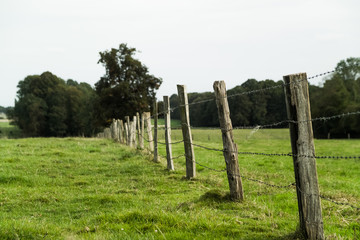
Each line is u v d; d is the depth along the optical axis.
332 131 54.28
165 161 14.38
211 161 16.27
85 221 6.21
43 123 81.25
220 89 7.61
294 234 4.80
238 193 7.41
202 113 85.44
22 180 10.55
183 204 7.17
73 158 15.12
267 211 6.63
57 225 6.05
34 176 11.07
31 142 24.38
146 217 5.95
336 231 5.38
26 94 84.00
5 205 7.80
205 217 5.88
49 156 15.67
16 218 6.68
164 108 12.70
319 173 14.20
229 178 7.48
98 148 19.66
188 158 10.76
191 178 10.67
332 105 54.53
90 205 7.71
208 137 48.41
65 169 12.62
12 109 88.56
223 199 7.48
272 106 69.94
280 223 5.80
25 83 87.44
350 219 6.10
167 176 11.24
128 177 11.27
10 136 91.94
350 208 6.80
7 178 10.54
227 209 6.84
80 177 11.36
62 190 9.45
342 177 13.10
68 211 7.25
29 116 79.62
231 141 7.53
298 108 4.61
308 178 4.58
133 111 53.72
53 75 85.62
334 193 8.54
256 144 33.31
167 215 5.97
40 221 6.37
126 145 23.12
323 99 55.75
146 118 17.58
